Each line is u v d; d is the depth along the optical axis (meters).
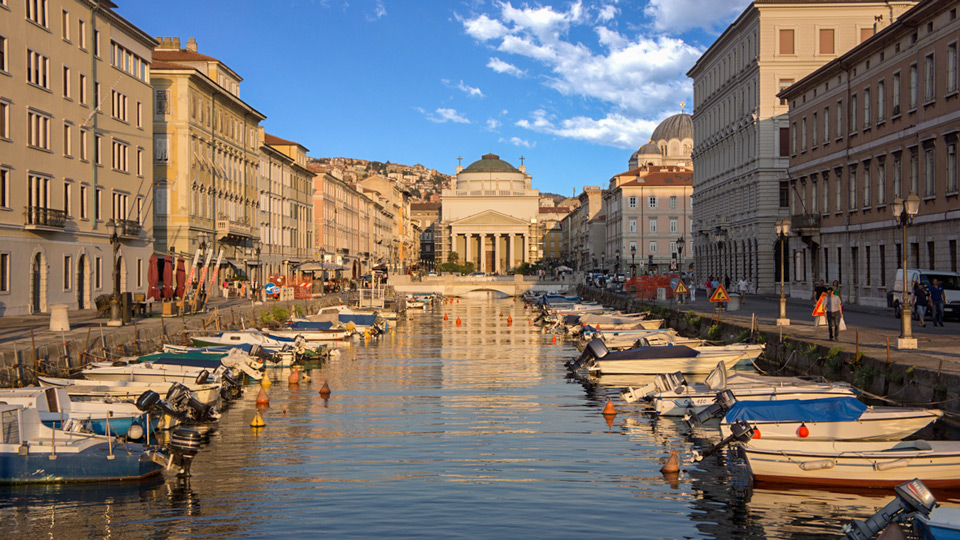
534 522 17.62
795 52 80.44
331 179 135.00
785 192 81.31
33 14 49.16
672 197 155.25
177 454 21.39
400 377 41.72
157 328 42.19
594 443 25.44
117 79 60.56
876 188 55.56
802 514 18.09
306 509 18.59
